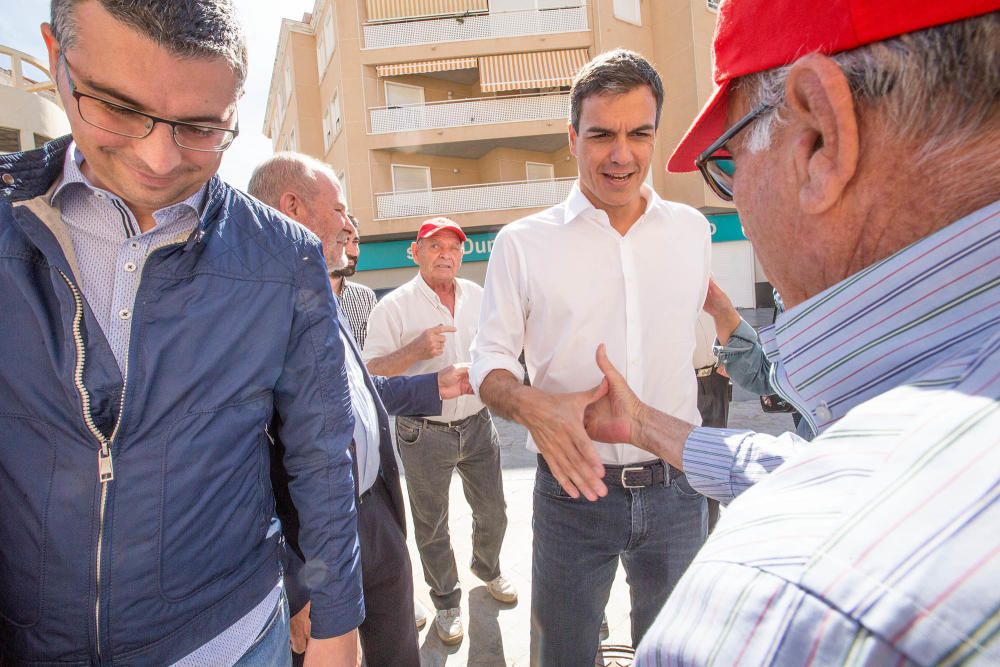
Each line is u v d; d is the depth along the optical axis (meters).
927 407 0.35
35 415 0.91
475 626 2.73
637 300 1.63
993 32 0.39
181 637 1.01
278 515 1.44
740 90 0.60
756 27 0.54
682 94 15.49
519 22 15.82
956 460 0.31
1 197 0.91
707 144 0.75
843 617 0.30
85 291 0.95
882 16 0.42
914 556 0.30
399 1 15.70
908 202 0.44
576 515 1.63
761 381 2.03
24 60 12.22
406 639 1.80
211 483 1.03
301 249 1.16
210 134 0.93
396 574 1.77
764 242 0.59
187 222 1.03
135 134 0.86
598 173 1.53
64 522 0.92
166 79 0.84
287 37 17.73
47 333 0.89
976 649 0.26
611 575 1.71
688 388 1.76
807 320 0.50
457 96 17.23
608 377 1.31
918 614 0.28
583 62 16.02
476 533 2.92
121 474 0.93
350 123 15.58
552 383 1.69
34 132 11.86
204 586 1.04
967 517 0.29
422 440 2.66
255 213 1.14
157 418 0.95
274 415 1.32
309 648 1.20
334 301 1.24
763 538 0.37
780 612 0.33
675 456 1.17
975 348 0.37
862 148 0.45
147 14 0.79
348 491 1.24
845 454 0.38
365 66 15.62
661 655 0.40
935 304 0.41
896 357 0.43
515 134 15.75
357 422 1.59
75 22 0.79
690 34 15.06
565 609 1.67
